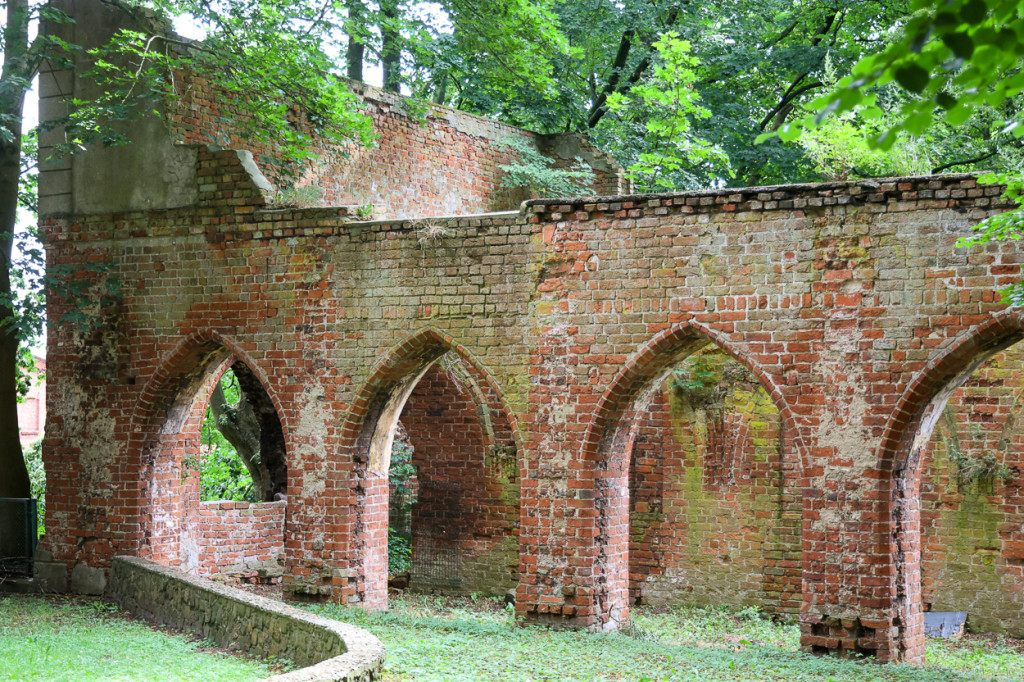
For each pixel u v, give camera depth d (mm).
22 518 15242
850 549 10930
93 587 14516
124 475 14477
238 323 13883
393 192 17172
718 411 14742
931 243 10734
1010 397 13172
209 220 14086
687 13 21156
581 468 12062
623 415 12227
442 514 16500
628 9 20750
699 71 20969
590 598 11977
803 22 21641
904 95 15273
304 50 15664
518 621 12211
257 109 15109
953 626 12984
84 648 10594
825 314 11117
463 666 9562
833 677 9641
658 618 14078
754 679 9445
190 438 15422
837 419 11039
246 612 10609
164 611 12352
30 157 18312
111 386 14586
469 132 18406
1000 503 13188
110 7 14891
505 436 15961
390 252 13125
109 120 14008
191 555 15422
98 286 14648
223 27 15070
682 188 19594
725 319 11508
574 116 21109
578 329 12148
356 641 8758
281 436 17750
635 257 11922
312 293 13508
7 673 9320
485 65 19703
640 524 15219
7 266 15617
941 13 3381
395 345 13031
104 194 14688
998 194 10453
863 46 20594
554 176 18172
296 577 13414
